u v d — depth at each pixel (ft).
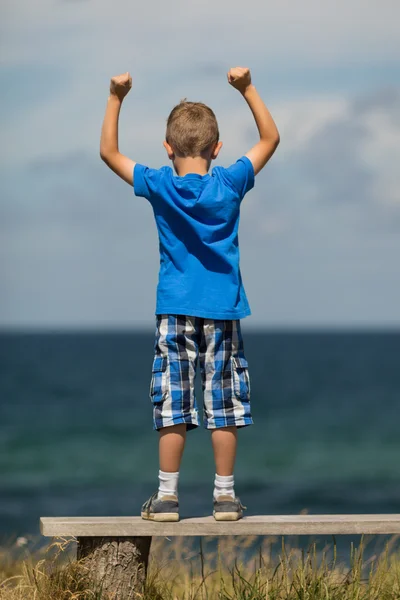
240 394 20.29
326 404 245.45
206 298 20.07
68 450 155.63
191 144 20.86
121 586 20.58
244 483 118.21
